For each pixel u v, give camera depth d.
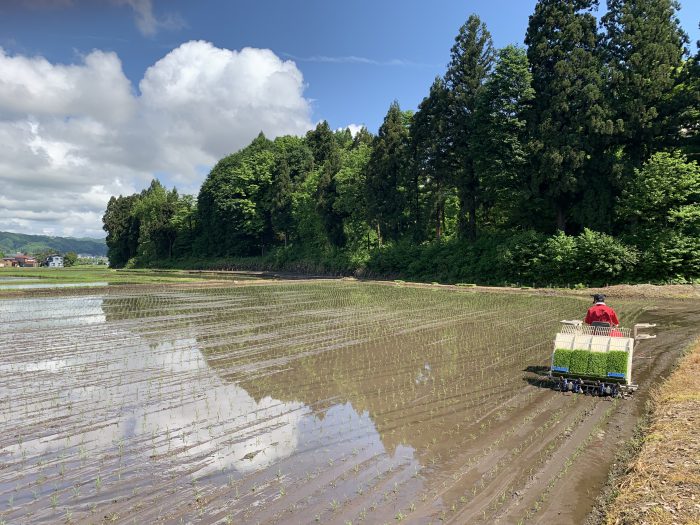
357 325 18.70
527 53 36.34
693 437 6.33
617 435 7.42
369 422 8.20
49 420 8.28
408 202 48.38
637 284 29.34
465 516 5.23
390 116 49.31
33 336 16.30
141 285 39.12
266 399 9.48
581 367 9.66
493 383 10.48
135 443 7.31
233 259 80.75
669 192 29.64
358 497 5.68
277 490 5.86
